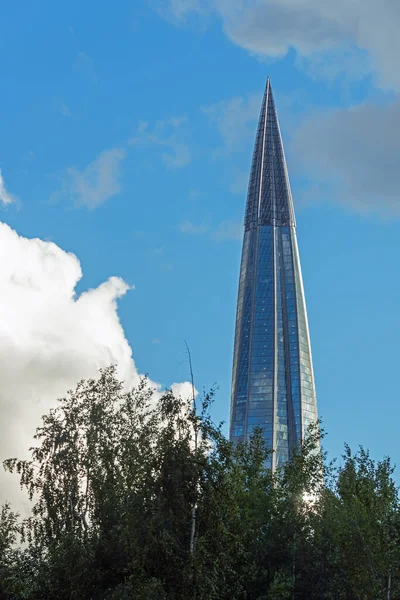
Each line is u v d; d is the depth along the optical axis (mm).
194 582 76312
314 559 96375
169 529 77125
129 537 76750
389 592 92312
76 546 84000
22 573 86625
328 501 99312
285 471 102812
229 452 83875
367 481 97375
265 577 92312
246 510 92438
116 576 83500
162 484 78438
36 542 89125
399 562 92562
